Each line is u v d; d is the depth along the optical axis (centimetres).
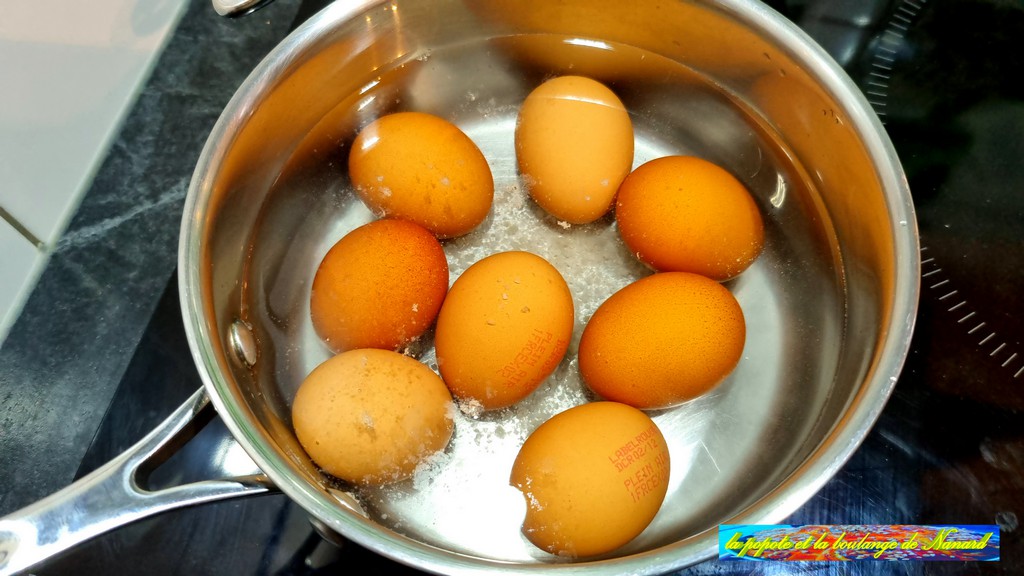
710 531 26
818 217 36
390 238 34
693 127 40
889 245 30
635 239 35
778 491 27
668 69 38
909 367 35
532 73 40
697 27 35
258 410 32
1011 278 36
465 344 32
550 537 30
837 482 34
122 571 34
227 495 28
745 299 37
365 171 36
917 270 29
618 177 36
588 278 37
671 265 35
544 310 32
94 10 39
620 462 30
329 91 36
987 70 39
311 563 34
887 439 34
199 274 29
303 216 38
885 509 33
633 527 30
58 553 28
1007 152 37
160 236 41
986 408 34
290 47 33
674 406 34
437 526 33
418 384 32
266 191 36
